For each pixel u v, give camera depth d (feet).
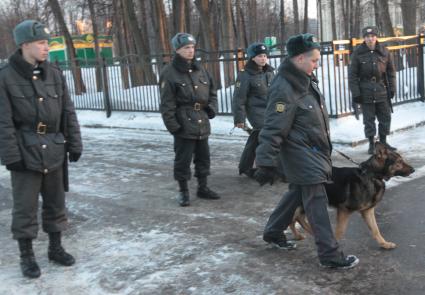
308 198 13.25
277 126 12.57
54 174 14.21
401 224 16.75
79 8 79.51
